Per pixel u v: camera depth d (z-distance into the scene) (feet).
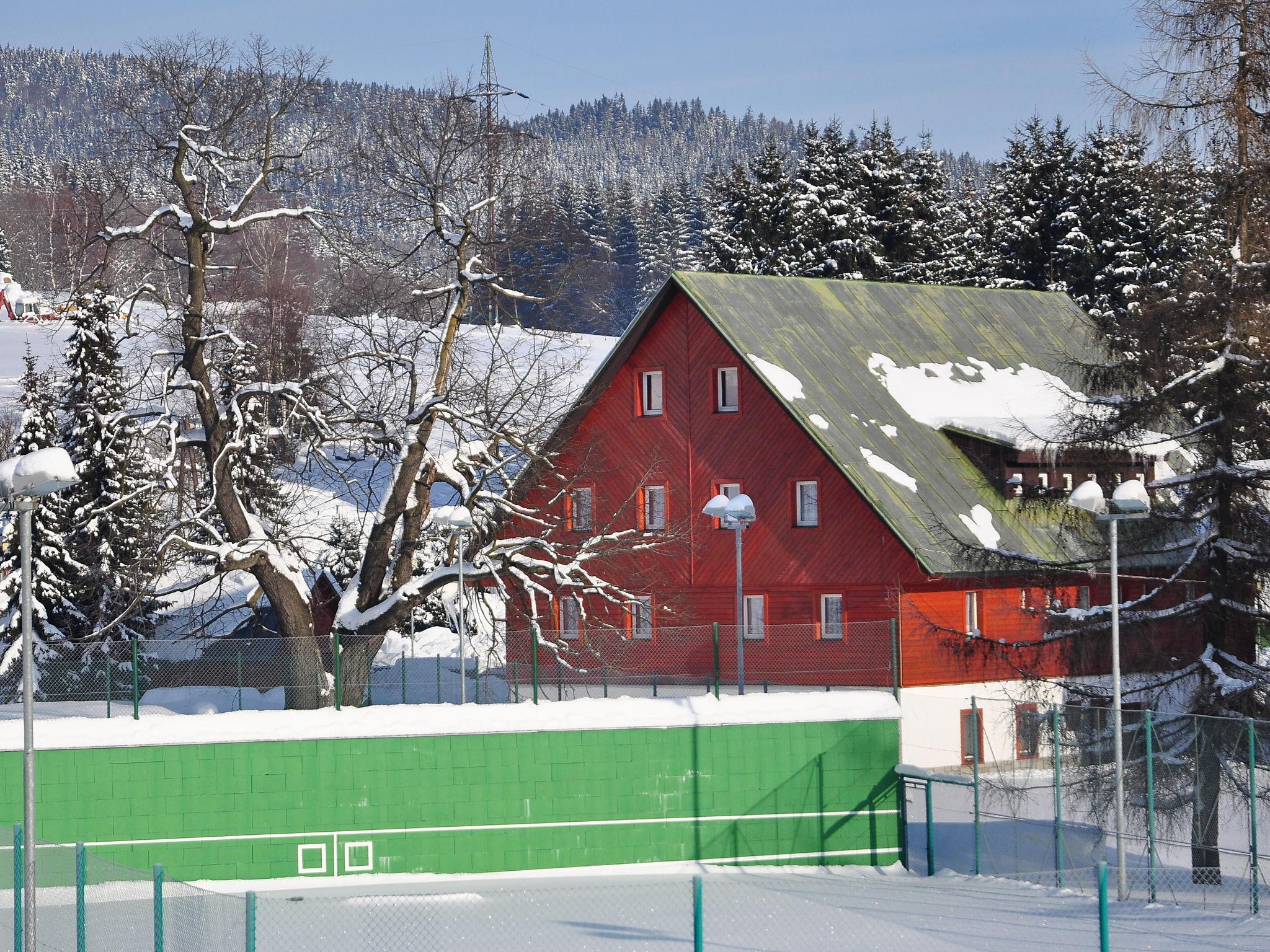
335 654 173.88
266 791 163.94
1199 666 155.53
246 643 202.39
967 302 268.21
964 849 170.50
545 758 168.76
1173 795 148.15
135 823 161.68
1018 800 163.94
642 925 133.90
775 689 204.85
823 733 172.55
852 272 431.02
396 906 144.25
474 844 167.02
